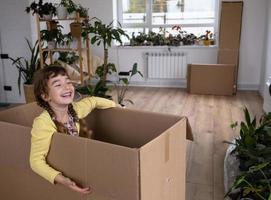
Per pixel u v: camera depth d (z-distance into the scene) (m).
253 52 5.39
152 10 5.80
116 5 5.83
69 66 4.56
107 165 0.93
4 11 4.48
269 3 4.86
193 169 2.68
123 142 1.41
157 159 0.99
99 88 3.27
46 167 1.05
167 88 5.72
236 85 5.41
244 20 5.29
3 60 4.69
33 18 4.51
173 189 1.16
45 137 1.05
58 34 4.14
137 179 0.89
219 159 2.86
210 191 2.34
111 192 0.95
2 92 4.84
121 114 1.39
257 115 4.09
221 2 5.28
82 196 1.02
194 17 5.70
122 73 5.89
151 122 1.30
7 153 1.19
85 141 0.96
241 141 2.39
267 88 3.97
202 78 5.19
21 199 1.22
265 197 1.65
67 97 1.27
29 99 4.18
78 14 4.05
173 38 5.65
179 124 1.14
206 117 4.05
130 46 5.72
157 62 5.66
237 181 1.68
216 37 5.61
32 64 4.24
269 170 1.78
